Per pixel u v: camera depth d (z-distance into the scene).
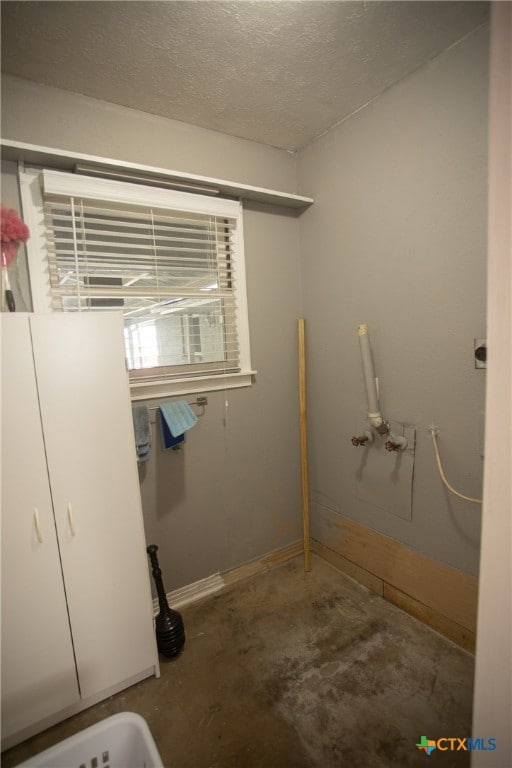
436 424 1.62
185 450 1.92
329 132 1.95
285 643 1.65
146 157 1.73
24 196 1.48
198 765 1.18
